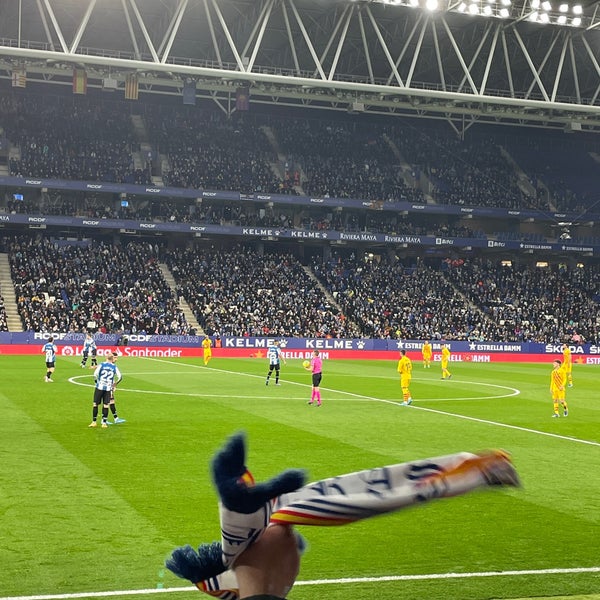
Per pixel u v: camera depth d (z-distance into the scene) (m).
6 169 69.88
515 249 78.25
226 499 1.62
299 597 8.92
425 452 19.41
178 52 69.12
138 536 11.45
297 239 76.06
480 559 10.60
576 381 46.19
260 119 83.31
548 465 18.09
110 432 21.41
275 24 62.50
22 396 29.92
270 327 66.69
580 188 85.25
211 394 32.41
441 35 63.66
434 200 79.81
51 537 11.31
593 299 79.38
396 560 10.51
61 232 74.06
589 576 9.89
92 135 75.25
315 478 15.90
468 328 71.94
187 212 75.44
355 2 52.78
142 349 61.16
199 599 8.71
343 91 64.62
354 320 70.81
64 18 63.31
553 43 56.69
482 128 87.00
